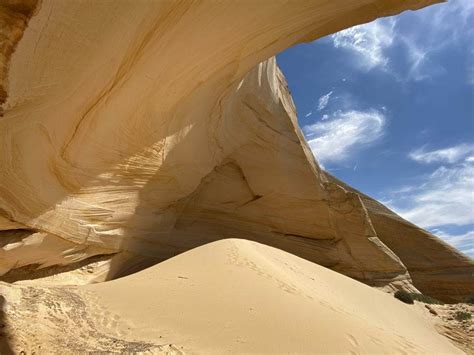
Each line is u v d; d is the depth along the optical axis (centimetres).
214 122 1197
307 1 685
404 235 2238
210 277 616
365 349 445
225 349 390
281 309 505
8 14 397
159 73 696
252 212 1410
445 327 1047
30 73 464
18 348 300
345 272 1526
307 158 1587
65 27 456
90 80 563
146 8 531
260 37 764
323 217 1539
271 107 1611
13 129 506
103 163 747
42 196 630
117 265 870
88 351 326
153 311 470
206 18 625
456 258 2147
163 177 974
